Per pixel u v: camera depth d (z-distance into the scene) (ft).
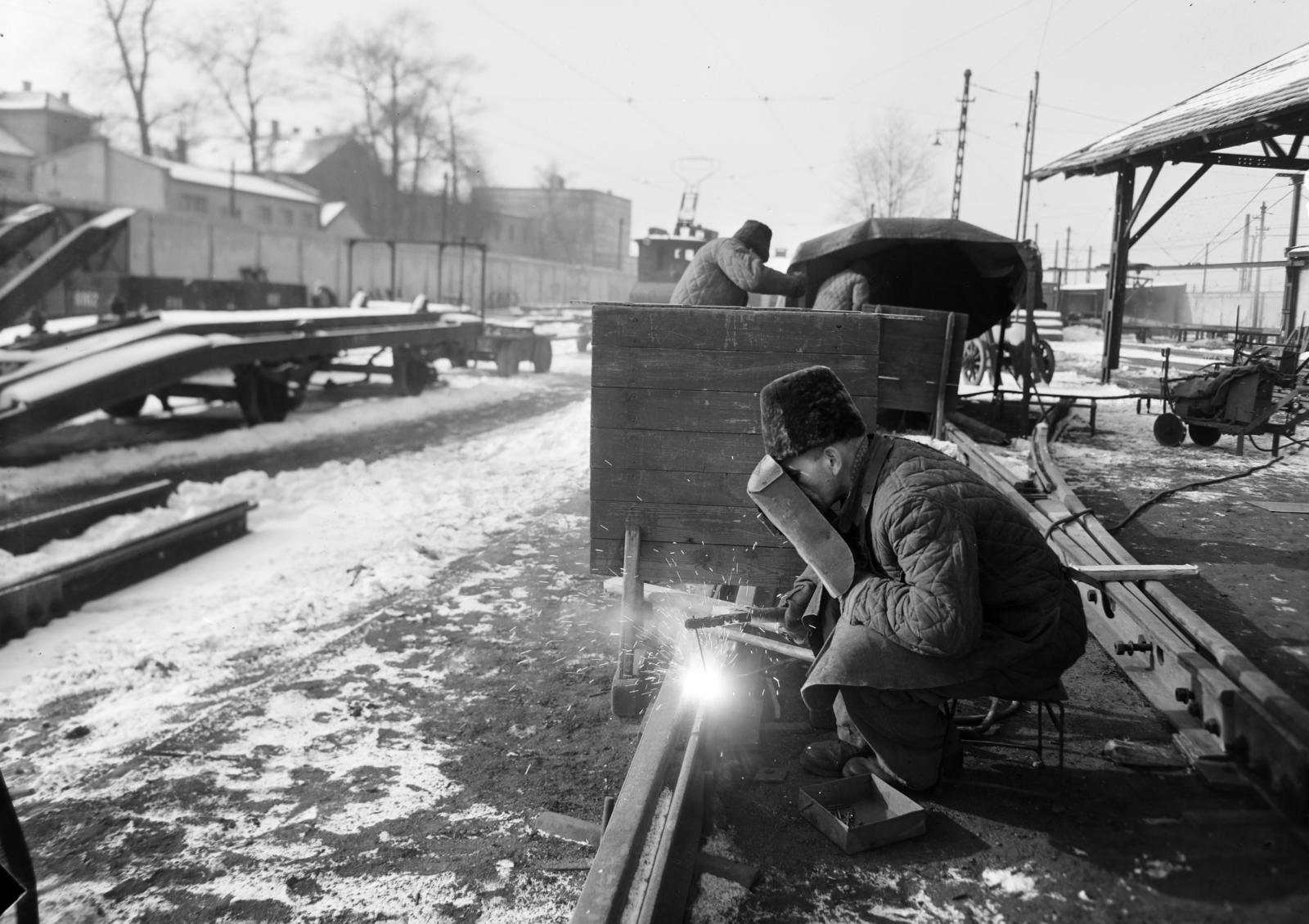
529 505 24.38
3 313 29.86
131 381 29.35
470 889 8.20
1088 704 11.49
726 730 10.82
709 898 7.80
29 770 10.67
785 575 12.30
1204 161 45.19
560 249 301.22
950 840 8.66
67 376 28.22
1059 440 30.76
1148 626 12.05
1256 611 13.64
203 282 72.95
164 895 8.14
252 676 13.39
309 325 40.47
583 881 8.30
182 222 123.65
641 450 12.31
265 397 39.11
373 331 45.39
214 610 16.85
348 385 53.83
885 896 7.86
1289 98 32.81
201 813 9.54
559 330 116.57
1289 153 45.47
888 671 8.74
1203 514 19.80
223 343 34.19
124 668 13.89
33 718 12.34
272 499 26.55
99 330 34.45
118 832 9.18
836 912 7.66
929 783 9.18
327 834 9.12
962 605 8.28
